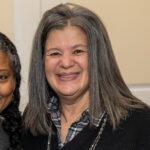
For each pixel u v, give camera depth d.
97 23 1.32
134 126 1.30
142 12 2.04
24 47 2.00
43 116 1.45
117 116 1.32
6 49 1.32
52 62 1.32
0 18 1.96
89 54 1.31
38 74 1.42
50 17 1.31
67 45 1.29
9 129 1.42
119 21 2.03
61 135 1.41
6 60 1.32
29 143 1.45
